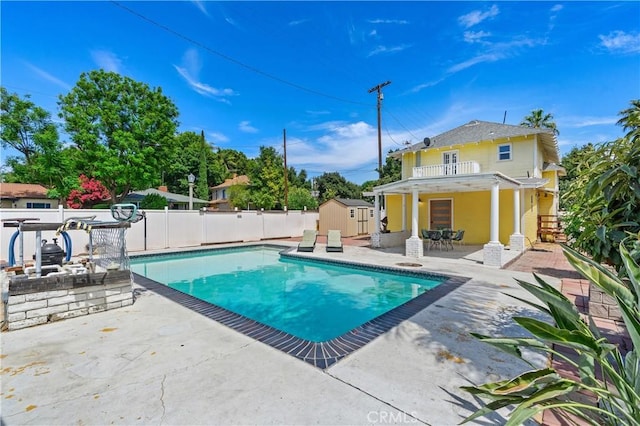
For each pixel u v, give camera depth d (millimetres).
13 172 21391
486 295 5609
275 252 14039
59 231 4500
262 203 28297
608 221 2623
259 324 4180
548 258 10094
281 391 2545
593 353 1599
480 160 14180
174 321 4309
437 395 2477
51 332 3916
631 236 2279
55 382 2713
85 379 2760
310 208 28328
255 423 2152
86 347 3449
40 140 18188
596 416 2125
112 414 2262
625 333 3818
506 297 5473
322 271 9766
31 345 3514
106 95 19000
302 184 46594
